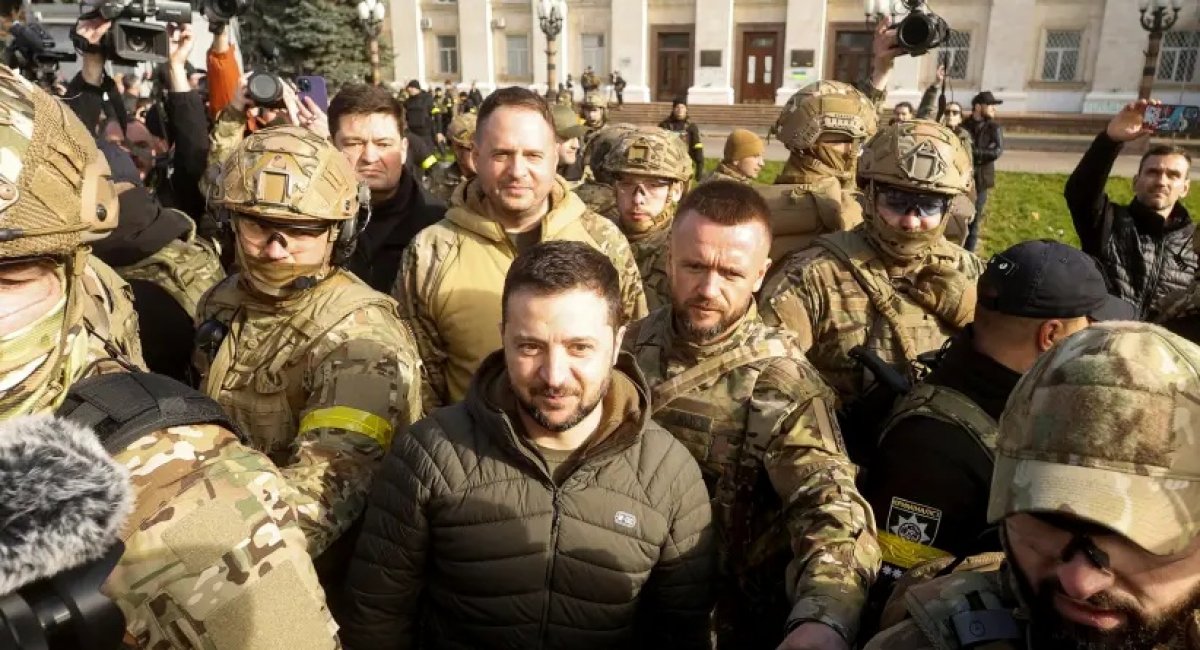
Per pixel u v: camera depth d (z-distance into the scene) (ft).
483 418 6.12
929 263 9.78
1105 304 6.66
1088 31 93.66
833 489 5.96
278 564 3.95
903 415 6.35
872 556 5.69
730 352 7.11
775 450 6.56
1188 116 82.99
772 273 11.46
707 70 103.81
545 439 6.16
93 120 12.96
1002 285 6.16
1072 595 3.40
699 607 6.34
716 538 6.97
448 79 113.70
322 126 11.51
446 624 6.32
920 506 5.92
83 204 3.88
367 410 6.38
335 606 6.92
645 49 105.91
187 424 4.06
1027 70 96.17
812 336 9.82
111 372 4.34
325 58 93.50
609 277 6.09
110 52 12.81
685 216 7.02
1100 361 3.46
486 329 9.45
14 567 2.86
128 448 3.83
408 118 49.37
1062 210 42.34
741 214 6.86
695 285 6.93
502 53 111.86
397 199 11.60
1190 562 3.32
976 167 36.96
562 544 5.98
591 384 5.92
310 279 6.97
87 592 3.10
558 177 10.54
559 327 5.74
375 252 11.37
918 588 4.35
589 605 6.07
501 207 9.62
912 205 9.33
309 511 5.65
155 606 3.64
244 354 7.02
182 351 9.09
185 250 9.84
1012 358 6.18
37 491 2.95
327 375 6.54
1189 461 3.27
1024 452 3.54
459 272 9.55
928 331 9.55
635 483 6.11
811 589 5.29
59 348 3.92
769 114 100.07
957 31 97.45
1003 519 3.70
